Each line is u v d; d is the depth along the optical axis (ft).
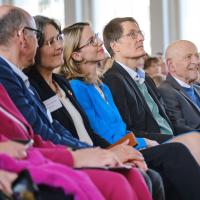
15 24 19.51
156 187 18.51
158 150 20.33
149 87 29.60
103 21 67.62
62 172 14.34
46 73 22.77
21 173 12.76
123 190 15.24
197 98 34.09
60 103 22.56
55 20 22.74
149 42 65.87
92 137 23.31
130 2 66.80
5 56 19.51
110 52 29.07
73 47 25.20
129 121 26.43
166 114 30.42
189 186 19.76
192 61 32.73
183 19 64.80
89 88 25.03
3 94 17.95
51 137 19.25
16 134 17.25
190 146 23.31
